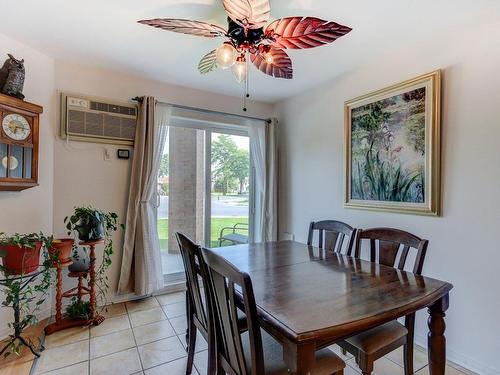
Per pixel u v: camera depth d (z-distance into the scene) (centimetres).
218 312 130
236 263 180
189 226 332
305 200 325
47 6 174
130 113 281
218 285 121
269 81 292
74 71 257
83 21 190
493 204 173
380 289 134
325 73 272
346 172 270
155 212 291
